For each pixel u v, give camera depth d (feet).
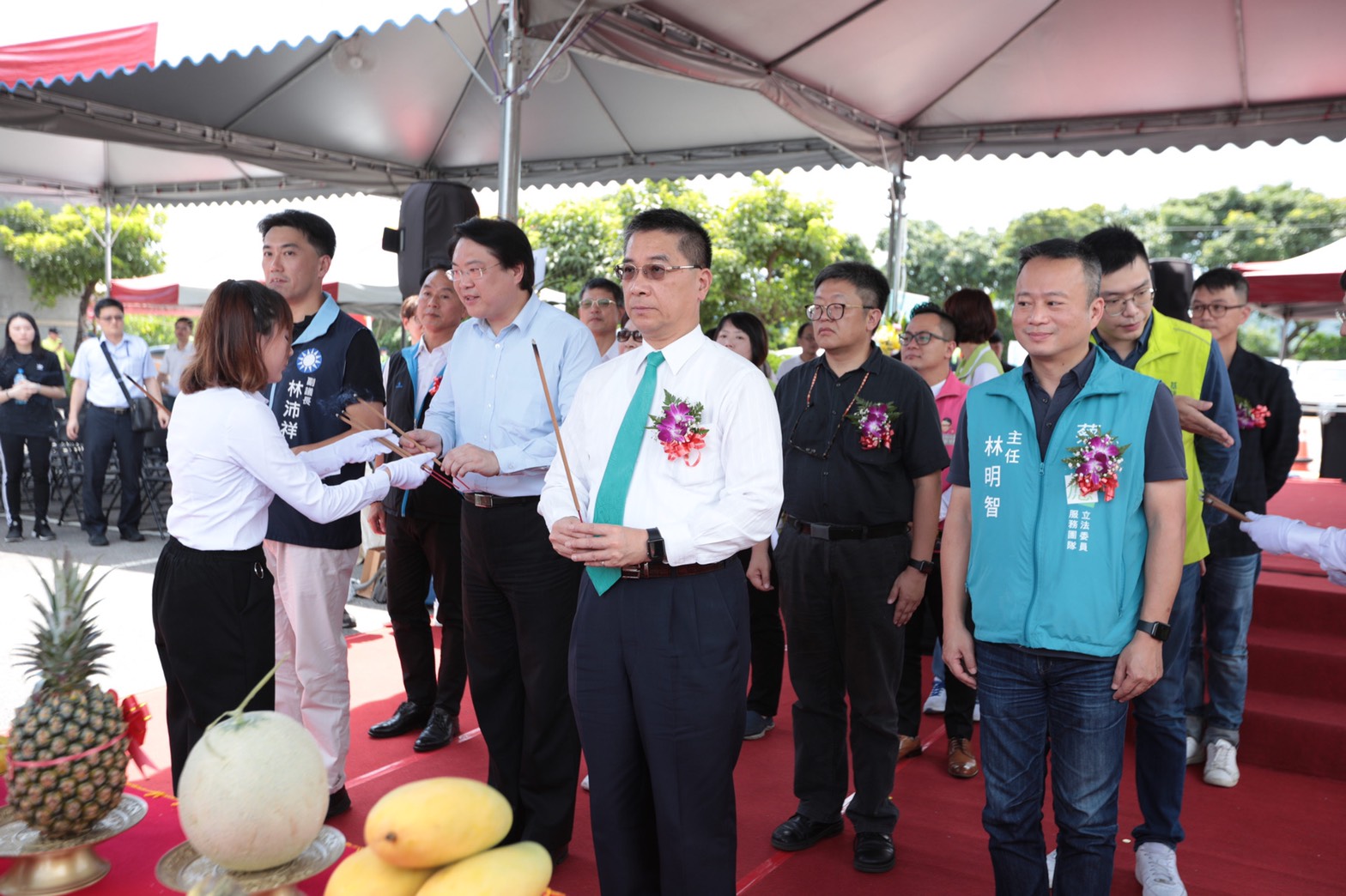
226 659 7.96
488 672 9.75
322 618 10.11
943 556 8.05
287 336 8.12
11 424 25.58
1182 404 8.55
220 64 22.98
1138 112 23.30
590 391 7.52
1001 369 14.40
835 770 10.16
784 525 10.11
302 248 10.12
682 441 6.66
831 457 9.66
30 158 32.04
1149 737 9.09
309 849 4.19
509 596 9.40
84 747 4.43
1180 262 11.83
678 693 6.70
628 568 6.78
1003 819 7.34
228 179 33.73
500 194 15.64
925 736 13.61
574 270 51.75
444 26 22.39
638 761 7.06
